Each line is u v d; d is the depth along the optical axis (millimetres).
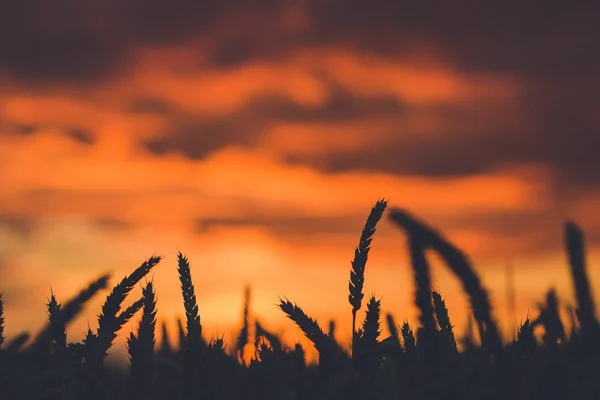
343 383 1477
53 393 1665
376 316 1495
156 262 1551
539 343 1694
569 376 1449
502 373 1435
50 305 1698
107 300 1536
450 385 1488
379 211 1468
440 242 1418
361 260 1490
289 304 1526
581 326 1712
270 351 1684
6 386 1620
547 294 1875
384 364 1659
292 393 1610
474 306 1415
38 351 1803
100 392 1550
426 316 1503
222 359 1631
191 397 1589
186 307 1588
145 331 1529
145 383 1529
